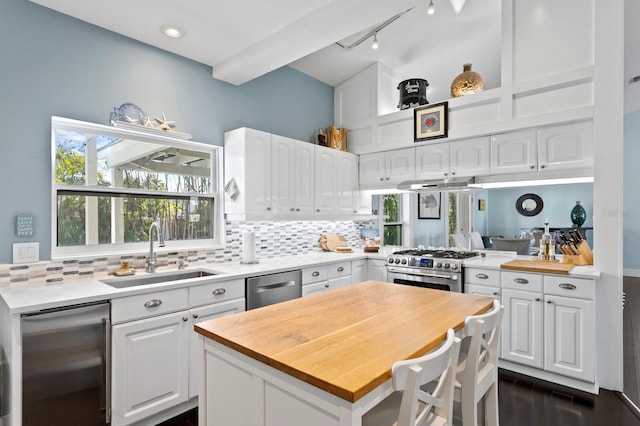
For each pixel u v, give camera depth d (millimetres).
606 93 2662
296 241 3990
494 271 3000
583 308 2568
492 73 4359
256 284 2789
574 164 2830
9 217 2162
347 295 2072
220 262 3240
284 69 3918
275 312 1711
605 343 2598
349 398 912
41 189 2281
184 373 2324
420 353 1221
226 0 2334
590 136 2760
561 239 3109
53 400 1803
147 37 2730
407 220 5438
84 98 2473
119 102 2643
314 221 4223
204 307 2453
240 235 3412
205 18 2520
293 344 1270
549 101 2938
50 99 2324
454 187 3424
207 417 1454
